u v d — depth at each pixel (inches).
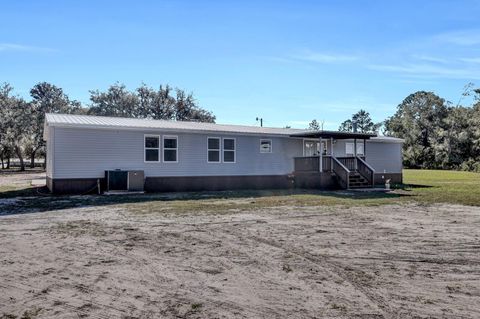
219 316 165.3
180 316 165.5
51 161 725.3
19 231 354.9
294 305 177.3
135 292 194.9
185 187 826.8
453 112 2544.3
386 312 168.7
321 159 887.1
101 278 217.3
